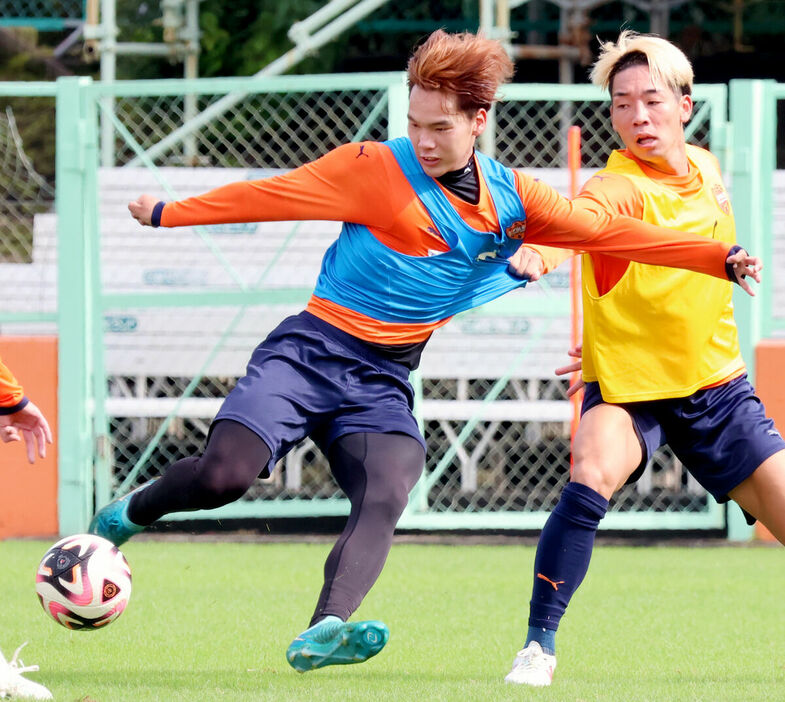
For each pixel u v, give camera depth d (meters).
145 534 32.72
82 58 45.78
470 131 14.09
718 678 16.33
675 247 14.64
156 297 31.34
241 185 14.41
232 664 17.20
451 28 43.16
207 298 31.16
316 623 13.71
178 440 34.22
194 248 31.98
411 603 23.45
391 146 14.49
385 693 14.20
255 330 32.16
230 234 31.94
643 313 15.46
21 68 45.56
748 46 44.25
